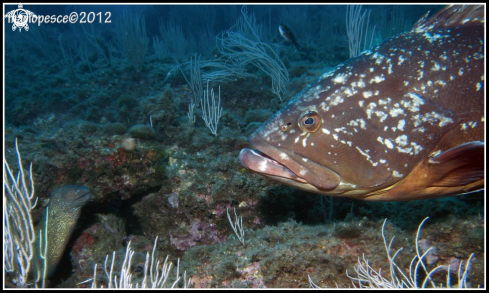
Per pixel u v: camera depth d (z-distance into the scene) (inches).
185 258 23.8
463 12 18.0
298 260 19.9
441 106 17.4
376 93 17.9
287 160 18.1
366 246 20.5
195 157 31.6
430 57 17.7
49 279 25.0
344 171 17.9
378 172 17.8
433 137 17.4
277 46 59.7
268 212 27.8
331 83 18.5
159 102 36.3
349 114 17.9
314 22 109.0
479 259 19.9
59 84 63.3
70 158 28.7
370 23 86.4
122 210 33.0
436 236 21.5
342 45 70.6
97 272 24.8
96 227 27.9
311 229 22.4
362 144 17.8
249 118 39.7
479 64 17.3
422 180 17.8
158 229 29.3
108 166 28.7
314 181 17.9
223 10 121.4
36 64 85.0
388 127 17.6
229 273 20.7
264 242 22.0
